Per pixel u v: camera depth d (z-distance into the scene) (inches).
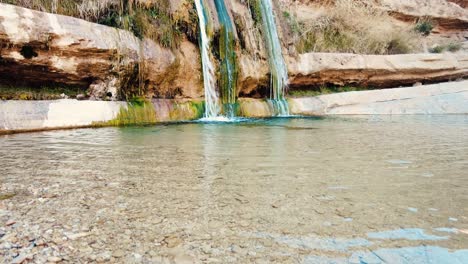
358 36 553.9
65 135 195.2
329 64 457.7
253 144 167.6
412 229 64.4
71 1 268.5
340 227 65.4
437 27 712.4
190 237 61.7
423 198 82.3
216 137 193.2
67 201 79.8
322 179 100.3
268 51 422.6
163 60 300.5
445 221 68.2
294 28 502.6
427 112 429.7
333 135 207.8
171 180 98.8
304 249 57.1
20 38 210.8
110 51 256.1
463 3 806.5
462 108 439.5
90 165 117.6
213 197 83.5
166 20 314.8
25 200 80.2
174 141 175.2
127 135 197.3
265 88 421.4
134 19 288.8
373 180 99.1
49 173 106.0
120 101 268.7
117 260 53.8
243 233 63.2
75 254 55.4
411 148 158.6
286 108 408.8
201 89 342.0
